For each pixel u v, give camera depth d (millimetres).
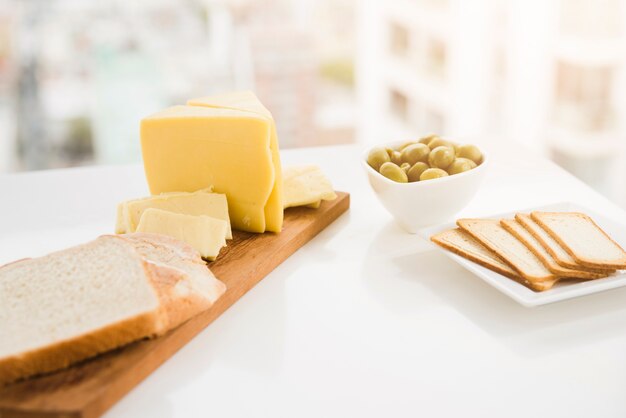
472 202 869
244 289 711
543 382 603
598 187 1376
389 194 766
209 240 735
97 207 883
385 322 671
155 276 654
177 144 784
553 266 673
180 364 629
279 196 775
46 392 575
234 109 788
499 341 646
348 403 588
